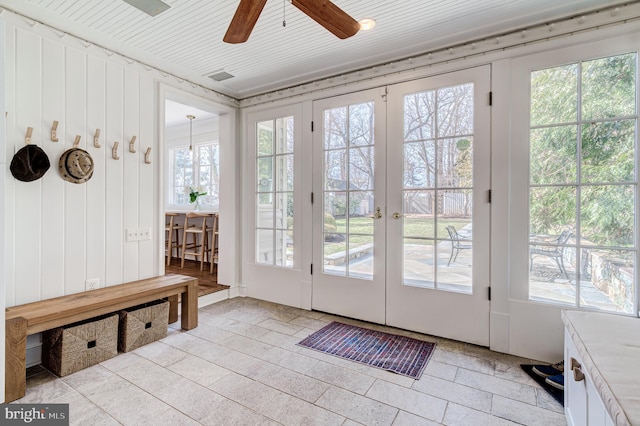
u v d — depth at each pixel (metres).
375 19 2.18
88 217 2.46
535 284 2.28
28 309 2.00
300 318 3.08
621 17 2.00
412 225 2.75
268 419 1.64
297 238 3.39
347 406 1.75
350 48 2.61
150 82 2.89
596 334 1.42
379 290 2.91
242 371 2.10
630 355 1.23
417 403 1.78
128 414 1.66
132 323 2.39
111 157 2.60
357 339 2.60
